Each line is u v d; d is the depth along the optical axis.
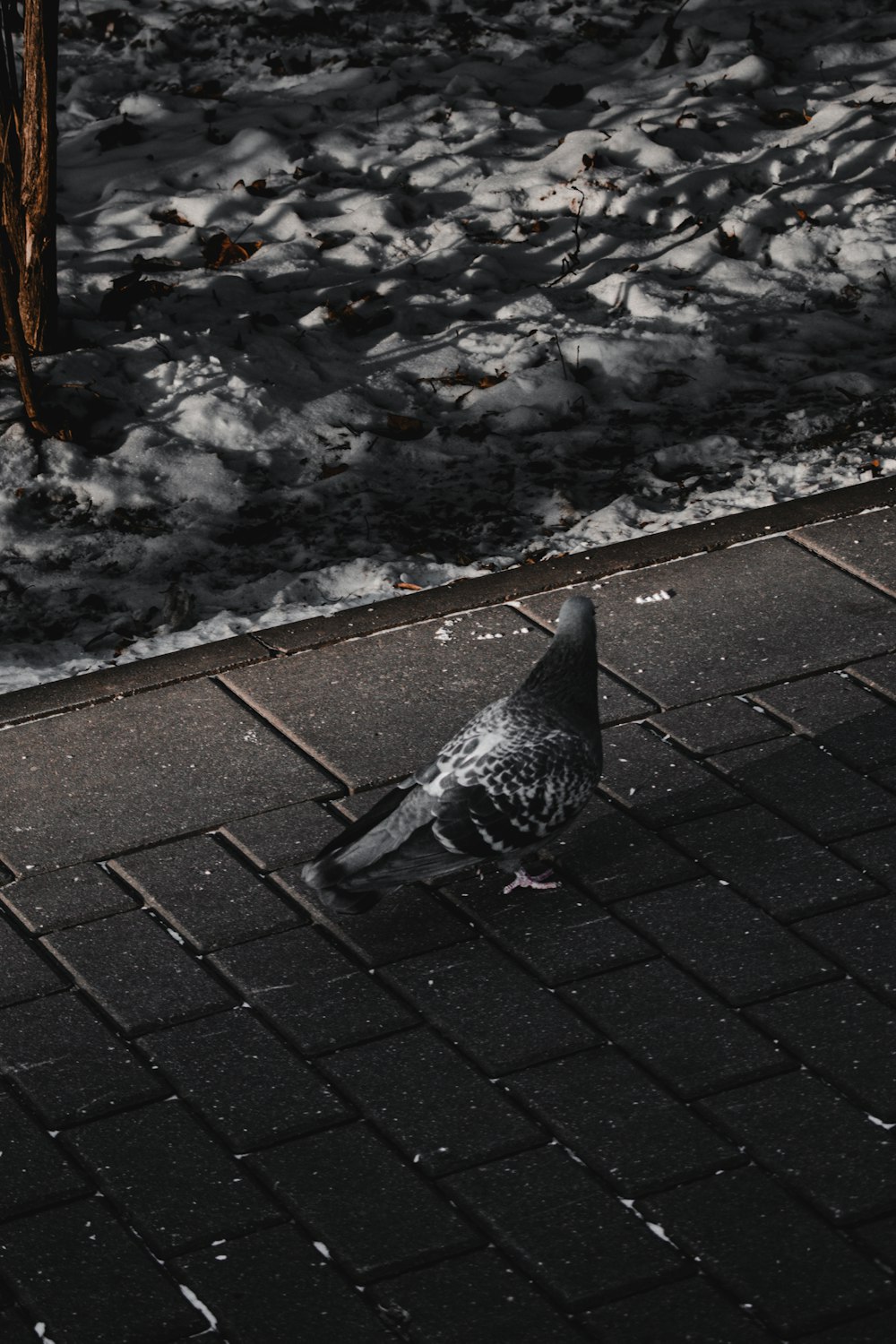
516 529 7.98
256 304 10.02
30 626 7.45
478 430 8.82
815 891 5.45
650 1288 4.14
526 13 13.88
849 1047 4.84
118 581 7.77
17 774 6.23
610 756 6.16
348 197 11.16
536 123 12.05
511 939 5.36
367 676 6.69
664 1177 4.45
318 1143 4.64
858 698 6.38
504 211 10.95
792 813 5.81
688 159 11.41
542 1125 4.68
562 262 10.39
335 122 12.17
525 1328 4.05
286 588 7.55
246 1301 4.17
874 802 5.84
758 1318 4.05
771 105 12.12
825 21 13.41
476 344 9.51
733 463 8.36
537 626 6.96
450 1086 4.81
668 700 6.44
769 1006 5.02
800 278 10.10
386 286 10.12
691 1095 4.71
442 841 5.13
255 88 12.80
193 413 8.77
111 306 9.84
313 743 6.31
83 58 13.29
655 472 8.37
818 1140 4.54
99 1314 4.15
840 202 10.73
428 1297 4.15
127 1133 4.71
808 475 8.12
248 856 5.79
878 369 9.15
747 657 6.66
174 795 6.09
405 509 8.23
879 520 7.51
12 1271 4.29
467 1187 4.47
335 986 5.21
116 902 5.60
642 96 12.34
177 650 7.00
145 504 8.25
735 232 10.41
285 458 8.64
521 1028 5.00
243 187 11.23
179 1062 4.95
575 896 5.53
